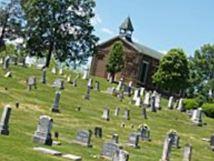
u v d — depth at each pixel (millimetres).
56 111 41438
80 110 46156
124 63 101312
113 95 63000
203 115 64812
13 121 31672
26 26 88875
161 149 35469
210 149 41656
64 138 29969
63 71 79375
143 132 38375
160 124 50219
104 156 25906
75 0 88500
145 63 104500
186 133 48906
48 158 21531
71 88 61000
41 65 89500
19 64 73562
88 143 28781
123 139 35688
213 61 135750
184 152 32188
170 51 94562
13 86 50344
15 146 22219
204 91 130250
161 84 94312
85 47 90438
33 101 43719
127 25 109812
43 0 87438
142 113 52594
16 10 91562
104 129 38750
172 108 65250
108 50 105125
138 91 63656
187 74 94938
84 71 83500
